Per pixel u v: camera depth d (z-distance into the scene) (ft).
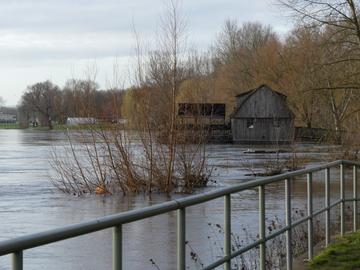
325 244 32.09
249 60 335.67
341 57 130.41
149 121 93.35
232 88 333.42
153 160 93.71
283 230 24.00
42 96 553.64
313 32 134.72
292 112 260.42
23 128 630.33
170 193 93.40
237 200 78.23
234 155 187.32
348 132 135.54
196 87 96.84
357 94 136.87
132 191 93.81
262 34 368.27
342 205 34.14
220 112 296.71
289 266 25.00
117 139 93.35
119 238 12.38
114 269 12.35
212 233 51.16
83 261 40.34
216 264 17.42
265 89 281.13
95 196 91.76
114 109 93.20
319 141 150.10
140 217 12.96
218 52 365.20
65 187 98.02
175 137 94.27
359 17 128.26
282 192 85.30
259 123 282.97
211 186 100.83
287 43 264.93
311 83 137.59
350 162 34.60
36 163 166.30
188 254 42.88
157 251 44.65
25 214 74.23
